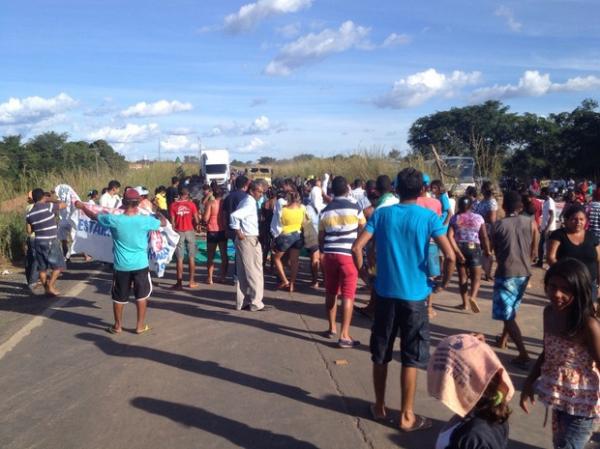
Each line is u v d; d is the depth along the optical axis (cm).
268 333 771
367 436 475
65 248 1391
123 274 761
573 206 554
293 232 1020
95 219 759
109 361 664
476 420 304
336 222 705
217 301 964
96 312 898
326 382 594
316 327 799
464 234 845
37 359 673
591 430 346
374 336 491
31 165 2945
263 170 4081
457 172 2136
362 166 2509
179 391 573
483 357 305
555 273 334
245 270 888
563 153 5006
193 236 1079
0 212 1494
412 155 2373
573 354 340
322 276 1162
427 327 478
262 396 559
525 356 631
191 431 488
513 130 5328
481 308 903
